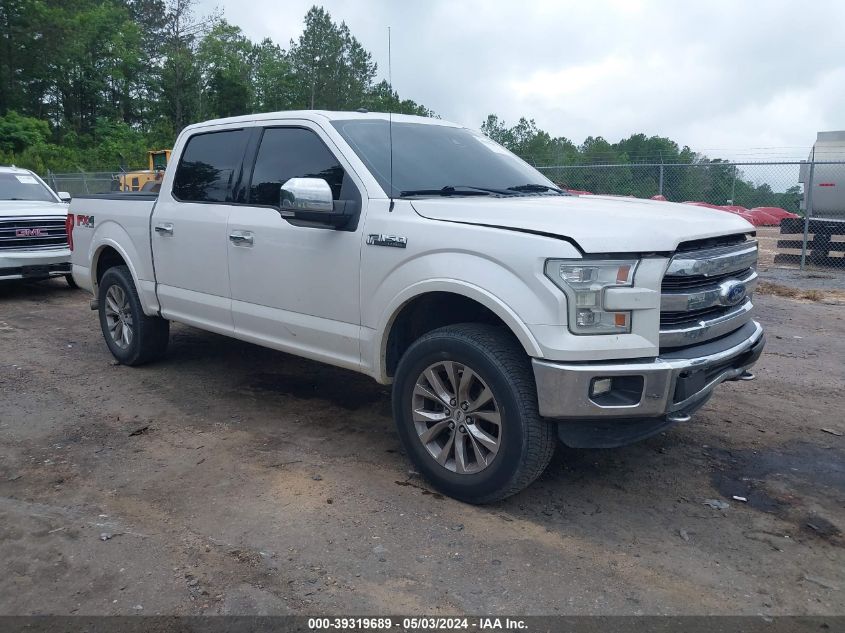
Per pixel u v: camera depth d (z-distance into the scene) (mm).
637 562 3348
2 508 3828
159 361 6594
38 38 50844
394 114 5094
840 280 12352
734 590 3143
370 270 4129
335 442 4746
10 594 3078
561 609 2986
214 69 57094
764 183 14164
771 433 4977
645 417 3482
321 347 4578
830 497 4031
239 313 5082
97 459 4465
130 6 61344
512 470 3602
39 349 7145
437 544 3473
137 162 48250
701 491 4094
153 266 5859
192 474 4246
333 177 4480
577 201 4242
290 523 3658
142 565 3285
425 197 4223
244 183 5078
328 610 2967
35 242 9945
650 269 3391
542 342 3383
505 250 3518
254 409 5383
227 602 3014
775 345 7559
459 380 3805
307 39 54719
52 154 43969
